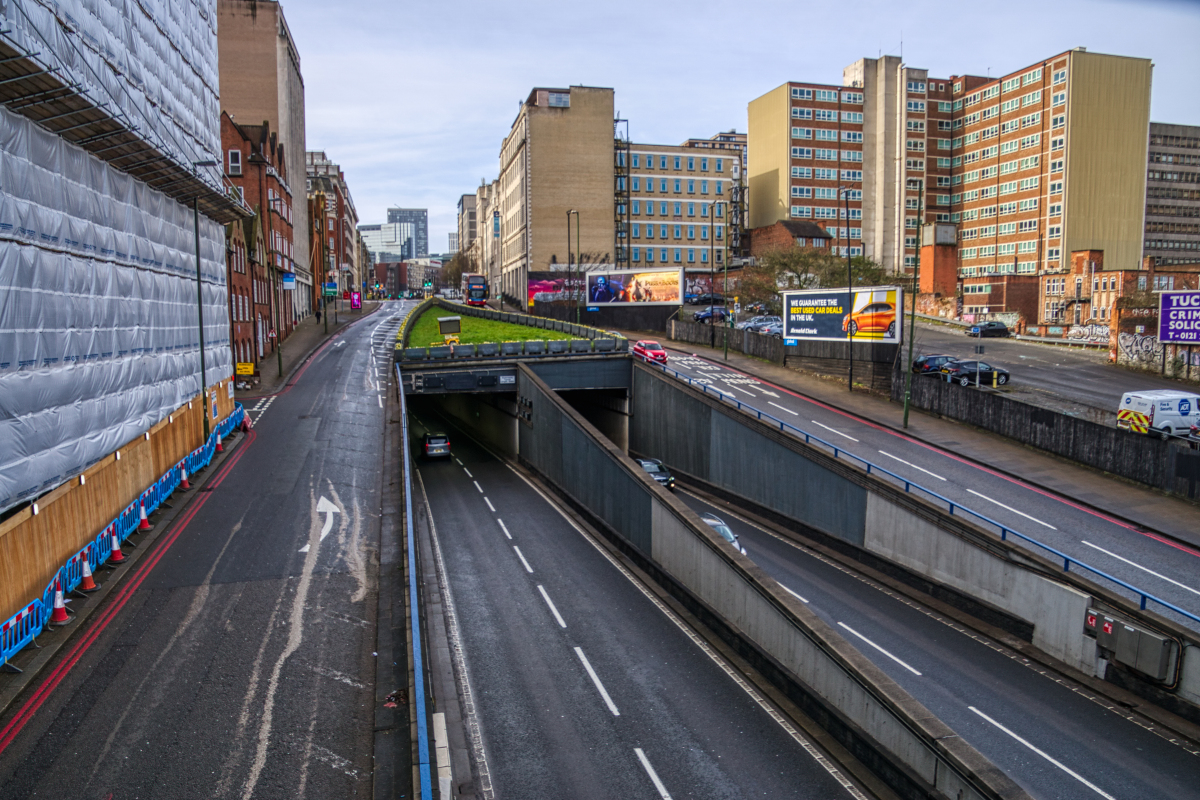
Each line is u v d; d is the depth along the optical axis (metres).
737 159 118.50
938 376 50.91
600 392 58.59
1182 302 48.47
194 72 35.16
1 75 16.97
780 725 16.72
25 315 18.08
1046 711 18.33
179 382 30.89
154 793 12.50
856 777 14.76
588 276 87.44
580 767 15.13
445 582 25.80
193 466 30.98
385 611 19.41
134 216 26.41
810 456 32.59
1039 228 108.50
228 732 14.20
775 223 109.81
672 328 79.44
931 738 13.34
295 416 43.25
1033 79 108.75
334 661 16.88
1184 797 15.10
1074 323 85.94
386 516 26.84
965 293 110.06
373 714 14.88
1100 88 104.62
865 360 52.50
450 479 43.41
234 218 39.81
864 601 25.27
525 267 109.00
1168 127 126.56
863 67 119.19
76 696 15.27
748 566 20.23
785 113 116.38
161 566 22.02
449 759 14.14
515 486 41.50
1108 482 34.69
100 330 22.81
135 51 26.56
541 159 106.50
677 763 15.27
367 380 54.81
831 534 31.23
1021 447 40.12
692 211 116.75
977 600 23.78
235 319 53.22
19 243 17.98
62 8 20.20
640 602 23.92
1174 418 36.53
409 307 131.25
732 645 20.52
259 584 20.88
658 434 48.19
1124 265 107.56
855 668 15.64
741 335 67.75
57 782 12.70
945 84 123.25
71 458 20.16
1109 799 14.99
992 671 20.38
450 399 70.94
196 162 29.62
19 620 16.67
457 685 18.50
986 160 117.38
